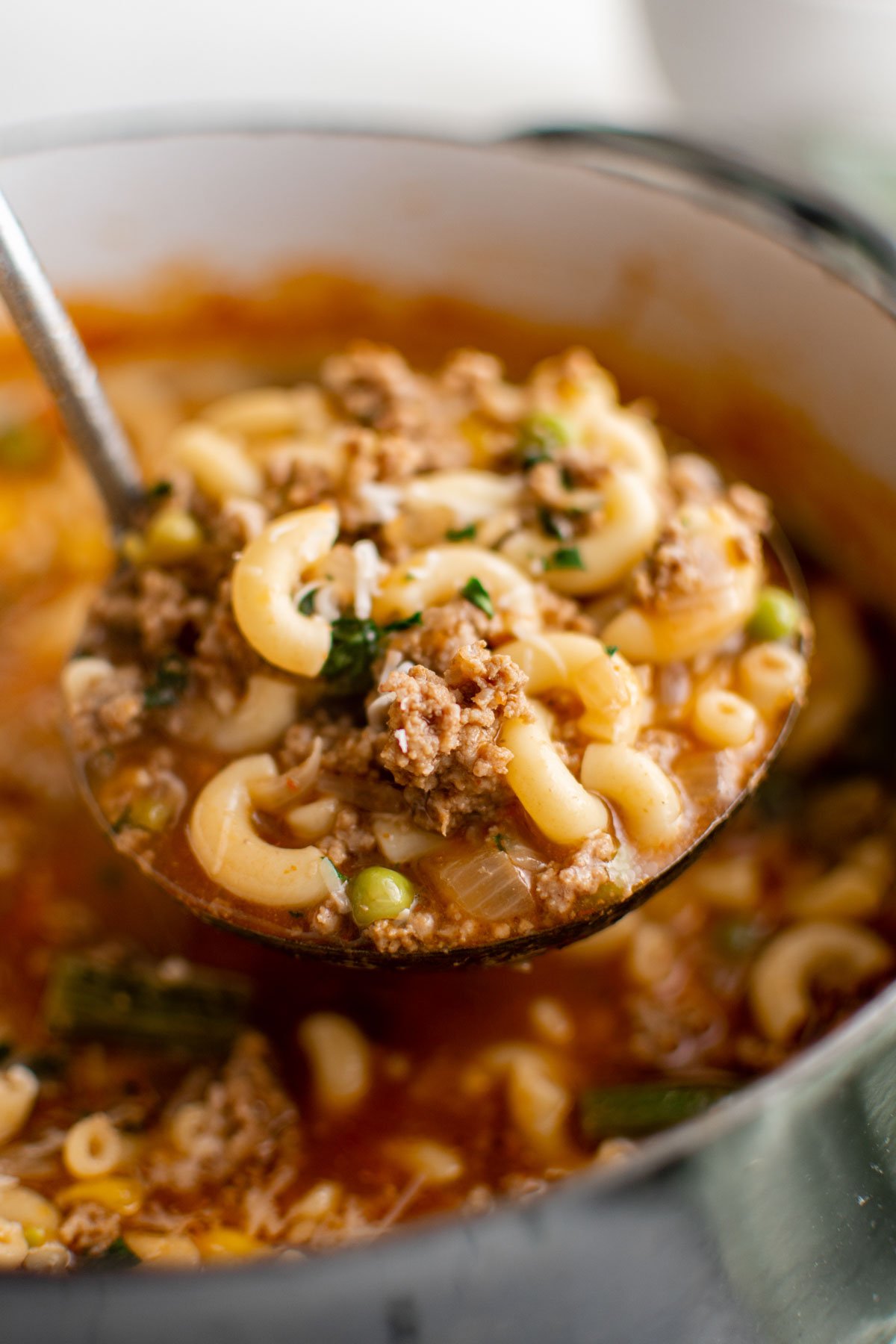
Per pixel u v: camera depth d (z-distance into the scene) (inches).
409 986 12.9
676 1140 9.9
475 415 13.3
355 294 15.9
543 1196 9.7
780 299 14.3
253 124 14.9
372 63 20.9
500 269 15.5
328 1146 12.2
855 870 13.3
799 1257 10.7
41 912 13.3
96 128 14.8
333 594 11.5
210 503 12.6
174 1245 11.4
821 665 14.3
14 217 11.3
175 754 11.7
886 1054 10.7
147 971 12.8
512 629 11.3
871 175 17.6
